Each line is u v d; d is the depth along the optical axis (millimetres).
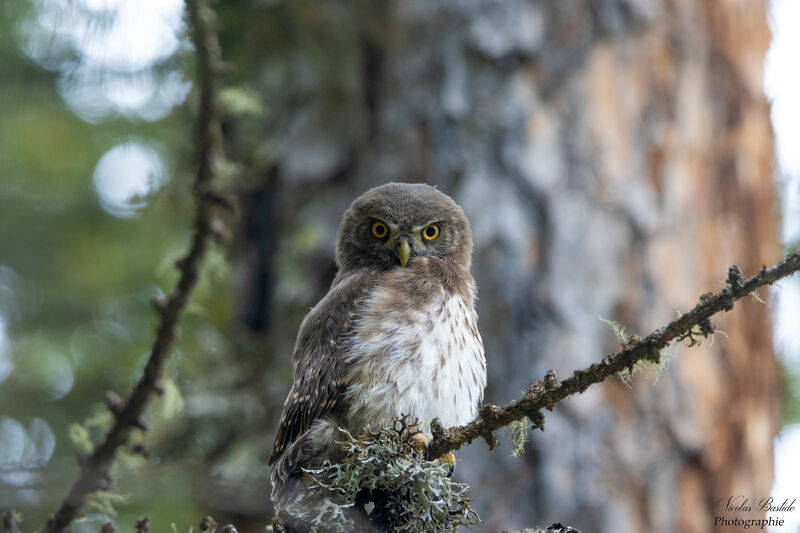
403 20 11836
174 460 10492
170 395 5473
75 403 14008
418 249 9711
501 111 11523
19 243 15266
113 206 15102
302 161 11992
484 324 11031
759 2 13211
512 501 10609
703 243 12055
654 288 11539
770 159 13102
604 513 10625
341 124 11961
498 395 10836
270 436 11008
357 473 6719
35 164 14414
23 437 13695
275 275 11914
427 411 8445
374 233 9945
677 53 12359
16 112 12617
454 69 11688
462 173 11430
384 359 8461
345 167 11883
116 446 5133
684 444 11281
